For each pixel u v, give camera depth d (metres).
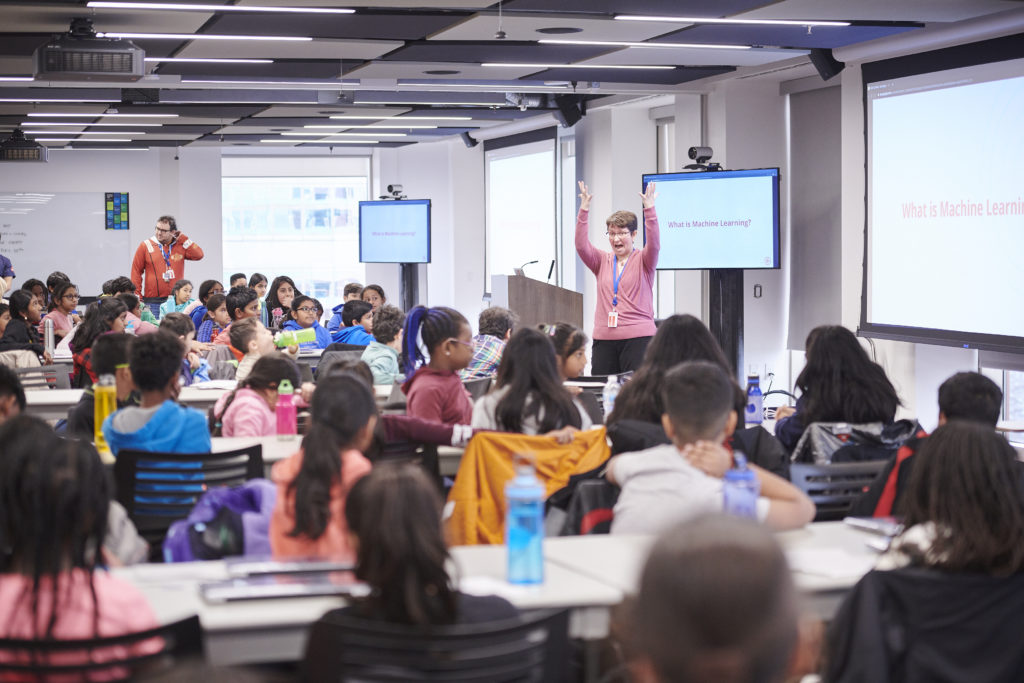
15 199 16.84
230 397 4.65
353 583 2.29
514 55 8.54
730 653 0.70
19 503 1.90
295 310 8.54
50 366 6.74
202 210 17.23
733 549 0.73
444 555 1.87
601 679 2.41
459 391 4.53
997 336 6.63
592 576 2.46
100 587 1.97
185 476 3.68
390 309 6.48
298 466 2.64
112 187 17.19
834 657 2.21
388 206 15.46
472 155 15.61
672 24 7.19
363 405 2.73
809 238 9.51
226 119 13.21
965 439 2.24
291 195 18.05
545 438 3.57
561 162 12.87
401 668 1.85
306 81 9.85
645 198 7.63
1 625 1.90
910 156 7.33
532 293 11.33
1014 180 6.51
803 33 7.46
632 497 2.83
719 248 8.84
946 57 7.01
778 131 9.70
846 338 3.95
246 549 2.71
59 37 6.44
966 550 2.17
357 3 6.45
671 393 2.83
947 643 2.17
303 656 1.94
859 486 3.43
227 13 6.75
